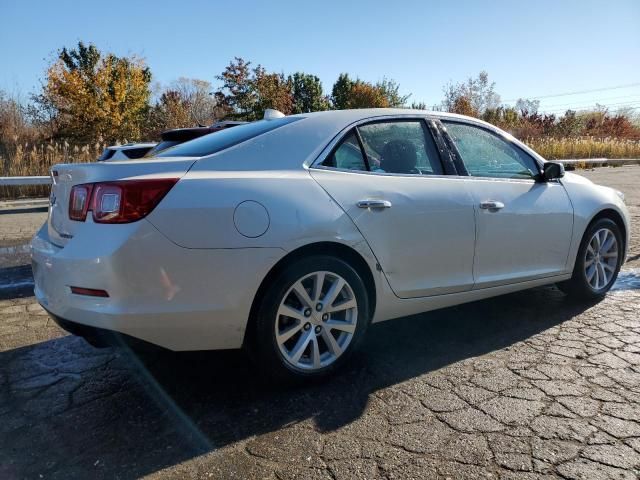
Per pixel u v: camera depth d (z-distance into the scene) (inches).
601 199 166.1
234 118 1023.6
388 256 118.0
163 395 110.0
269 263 101.5
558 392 107.1
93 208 96.6
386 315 123.4
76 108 914.7
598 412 98.7
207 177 100.6
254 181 103.7
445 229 126.7
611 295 175.2
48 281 103.0
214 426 97.2
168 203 95.0
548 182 155.9
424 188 125.2
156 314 94.9
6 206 463.5
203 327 99.5
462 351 130.5
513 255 142.9
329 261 109.4
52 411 103.7
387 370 120.3
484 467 83.0
